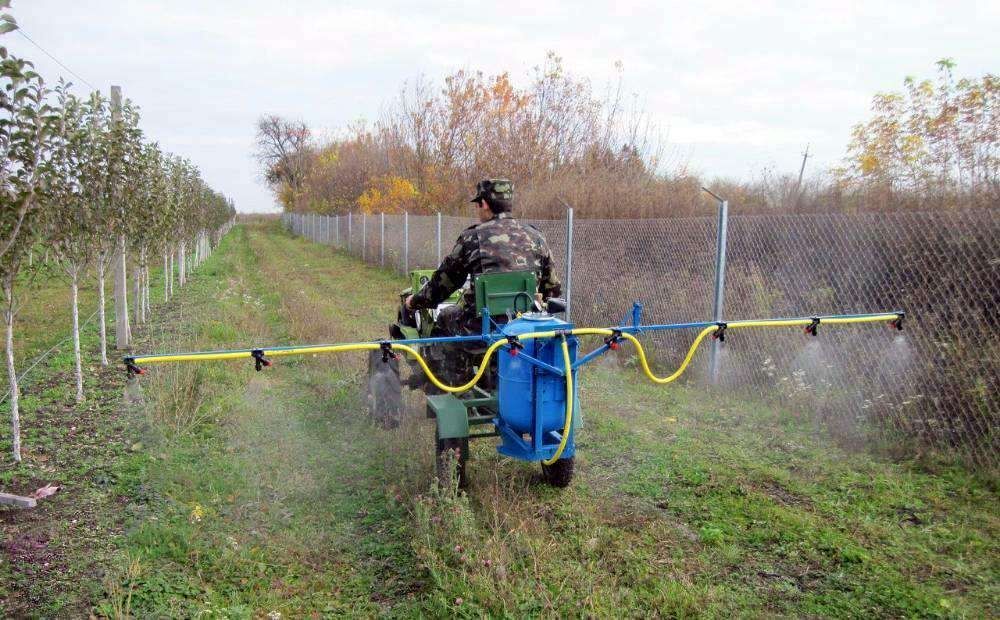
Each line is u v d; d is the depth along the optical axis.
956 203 7.36
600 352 4.11
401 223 19.86
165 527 4.03
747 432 6.09
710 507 4.52
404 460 5.21
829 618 3.31
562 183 13.70
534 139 20.31
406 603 3.40
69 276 6.98
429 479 4.69
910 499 4.63
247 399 6.74
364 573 3.72
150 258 11.66
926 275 5.70
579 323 10.05
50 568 3.63
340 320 11.08
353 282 17.91
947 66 10.18
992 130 9.47
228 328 10.17
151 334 10.23
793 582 3.64
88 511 4.33
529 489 4.71
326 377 7.63
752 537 4.11
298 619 3.30
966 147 9.62
